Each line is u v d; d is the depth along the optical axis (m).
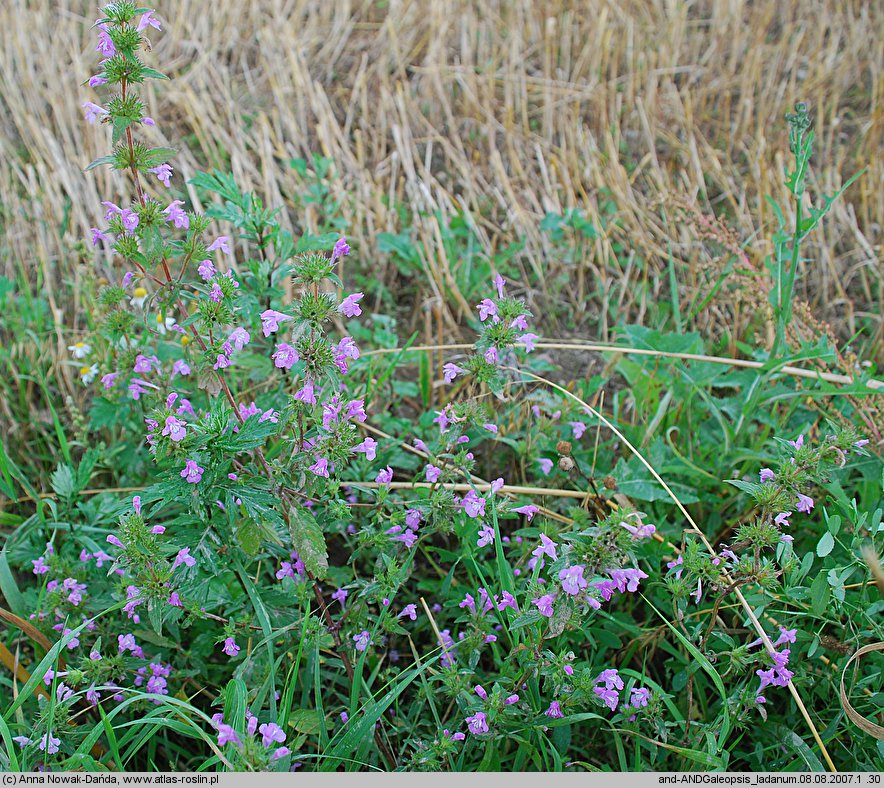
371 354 3.30
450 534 2.87
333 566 2.72
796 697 2.20
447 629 2.65
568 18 5.26
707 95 4.99
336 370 2.12
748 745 2.48
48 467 3.26
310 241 2.70
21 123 4.55
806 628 2.48
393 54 5.12
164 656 2.52
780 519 2.18
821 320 3.77
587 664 2.36
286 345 2.00
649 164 4.57
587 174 4.42
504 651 2.63
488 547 2.82
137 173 2.23
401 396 3.35
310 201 4.03
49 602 2.42
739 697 2.18
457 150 4.56
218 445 2.09
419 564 2.87
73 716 2.19
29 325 3.61
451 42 5.34
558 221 4.00
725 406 3.10
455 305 3.86
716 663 2.43
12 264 3.95
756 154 4.51
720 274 3.55
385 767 2.30
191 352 2.94
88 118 2.21
